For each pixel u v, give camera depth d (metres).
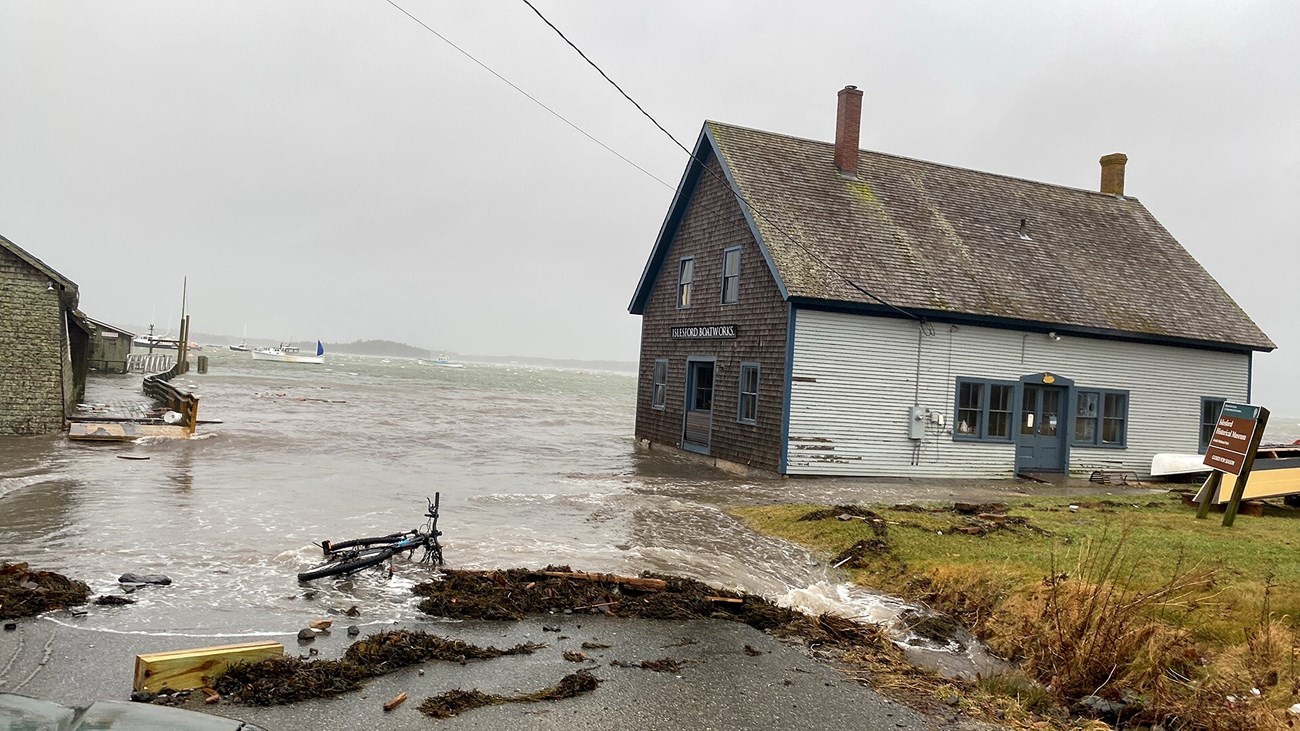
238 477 15.85
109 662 6.31
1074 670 7.36
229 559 9.55
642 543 11.77
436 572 9.50
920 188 24.86
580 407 53.81
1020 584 9.51
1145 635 7.68
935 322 20.88
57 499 12.73
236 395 42.03
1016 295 21.94
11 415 21.55
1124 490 19.89
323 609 7.93
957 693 6.97
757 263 21.27
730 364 22.39
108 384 44.72
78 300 23.92
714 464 22.64
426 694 6.19
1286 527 13.49
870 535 12.30
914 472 20.70
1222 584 9.29
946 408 21.00
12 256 21.83
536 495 15.52
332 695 6.04
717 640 7.97
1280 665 7.14
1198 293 25.58
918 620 9.09
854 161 24.11
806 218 21.61
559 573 9.27
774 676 7.13
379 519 12.36
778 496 16.50
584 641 7.66
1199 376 24.11
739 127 23.86
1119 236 26.89
